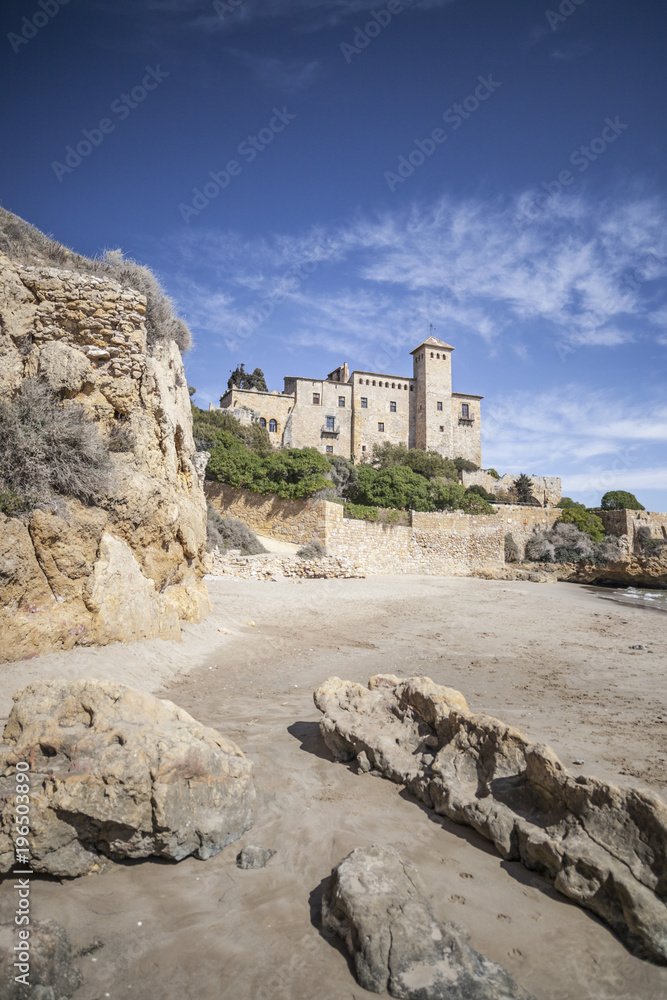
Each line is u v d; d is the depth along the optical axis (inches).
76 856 156.6
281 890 151.6
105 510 406.3
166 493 467.5
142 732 173.8
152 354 559.8
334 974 122.8
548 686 395.5
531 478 2851.9
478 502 2073.1
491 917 141.3
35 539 343.9
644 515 2142.0
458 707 232.7
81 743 168.7
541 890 154.3
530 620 773.3
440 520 1749.5
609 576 2030.0
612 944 134.5
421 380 3004.4
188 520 556.7
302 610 768.3
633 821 151.0
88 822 158.4
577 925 140.6
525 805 179.5
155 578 462.0
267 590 916.0
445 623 721.0
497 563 1841.8
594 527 2111.2
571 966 126.5
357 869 143.4
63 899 145.0
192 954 126.8
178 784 166.2
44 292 434.3
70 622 354.3
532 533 2066.9
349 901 131.8
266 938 133.1
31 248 497.4
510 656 513.3
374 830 183.0
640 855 145.7
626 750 255.1
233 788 179.3
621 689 394.6
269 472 1529.3
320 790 212.8
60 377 411.2
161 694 336.5
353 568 1275.8
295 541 1472.7
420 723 240.2
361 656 490.6
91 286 447.8
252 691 358.6
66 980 116.4
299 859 166.1
